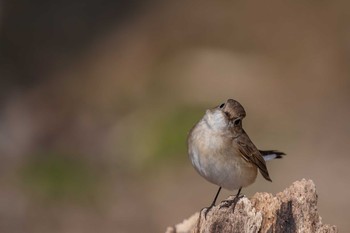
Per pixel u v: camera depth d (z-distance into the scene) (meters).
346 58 18.14
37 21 19.50
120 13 19.61
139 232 13.95
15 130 16.69
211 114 8.52
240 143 8.56
